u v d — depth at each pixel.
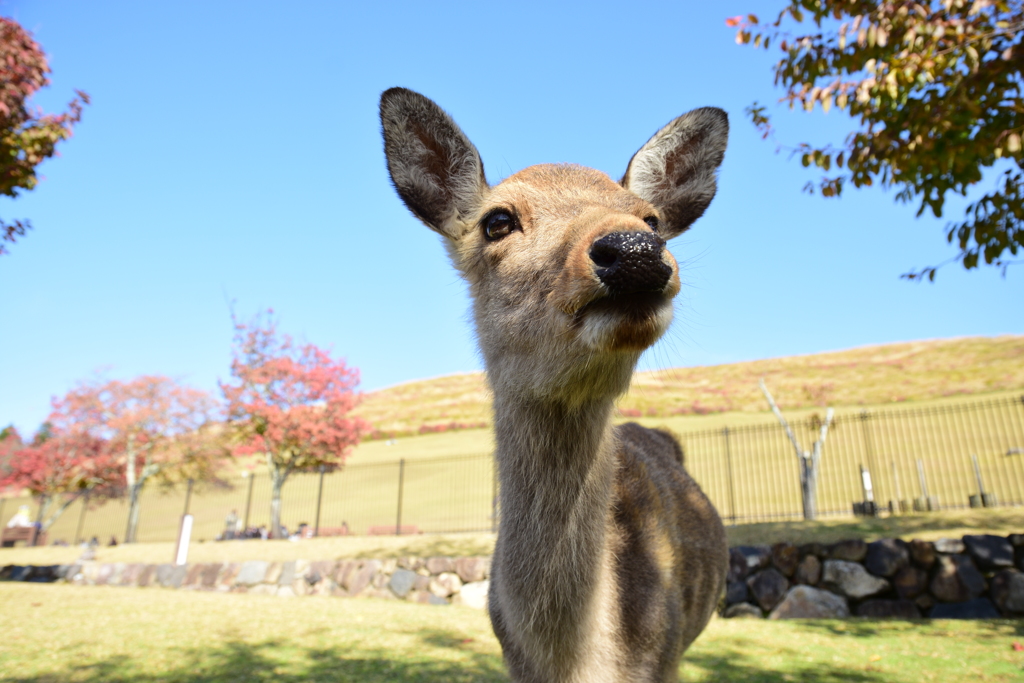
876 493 19.11
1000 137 5.56
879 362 56.03
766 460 25.25
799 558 8.19
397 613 8.59
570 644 2.40
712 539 3.77
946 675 4.63
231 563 12.02
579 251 1.97
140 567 12.96
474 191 3.01
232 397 22.78
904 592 7.54
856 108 6.80
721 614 8.35
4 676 5.14
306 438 22.22
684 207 3.23
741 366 61.44
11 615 8.09
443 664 5.62
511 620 2.52
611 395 2.24
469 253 2.88
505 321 2.43
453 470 31.97
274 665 5.57
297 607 9.10
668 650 2.79
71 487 28.00
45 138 8.62
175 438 27.61
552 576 2.38
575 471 2.41
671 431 5.19
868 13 6.36
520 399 2.44
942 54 5.70
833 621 7.45
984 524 8.98
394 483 31.22
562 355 2.12
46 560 16.34
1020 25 5.61
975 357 50.16
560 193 2.57
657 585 2.77
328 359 24.45
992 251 6.39
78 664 5.56
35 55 8.36
